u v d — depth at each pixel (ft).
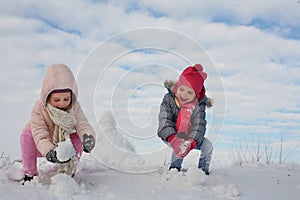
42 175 11.06
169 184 11.12
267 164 16.25
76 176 11.57
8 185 9.75
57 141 10.75
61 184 9.57
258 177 13.30
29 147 10.67
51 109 10.59
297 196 11.01
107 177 11.63
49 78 10.55
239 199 10.33
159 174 12.26
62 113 10.57
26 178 10.66
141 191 10.25
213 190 10.82
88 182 10.89
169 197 9.87
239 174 13.66
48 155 9.97
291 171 14.76
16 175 10.84
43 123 10.69
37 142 10.37
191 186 11.05
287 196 10.97
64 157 9.87
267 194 11.03
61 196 9.37
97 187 10.42
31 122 10.67
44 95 10.59
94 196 9.62
